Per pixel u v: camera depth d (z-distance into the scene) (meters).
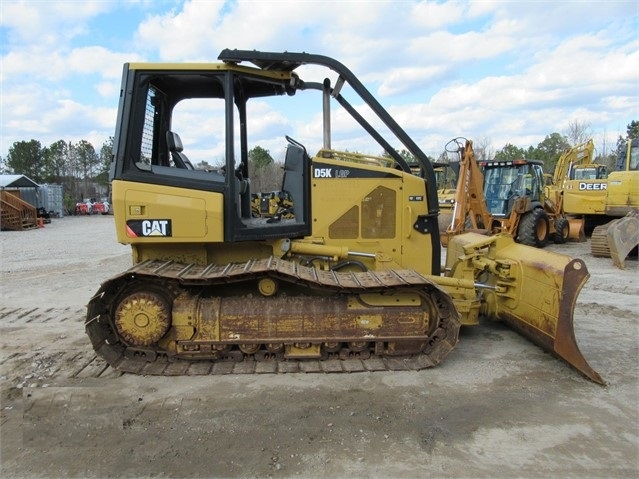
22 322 5.79
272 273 3.95
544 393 3.79
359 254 4.63
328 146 4.93
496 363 4.39
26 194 28.58
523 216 12.12
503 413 3.47
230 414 3.44
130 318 4.00
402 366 4.18
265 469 2.81
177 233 4.00
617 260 9.45
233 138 4.05
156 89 4.32
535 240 12.01
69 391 3.79
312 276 3.97
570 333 4.12
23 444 3.07
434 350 4.27
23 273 9.37
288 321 4.13
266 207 5.23
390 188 4.68
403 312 4.19
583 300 6.76
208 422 3.34
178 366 4.13
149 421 3.35
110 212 40.28
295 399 3.66
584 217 14.25
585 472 2.77
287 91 4.81
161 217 3.98
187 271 4.01
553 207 13.60
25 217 23.38
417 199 4.72
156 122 4.46
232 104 4.05
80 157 56.88
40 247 14.18
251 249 4.48
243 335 4.12
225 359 4.25
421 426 3.28
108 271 9.55
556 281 4.20
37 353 4.66
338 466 2.83
